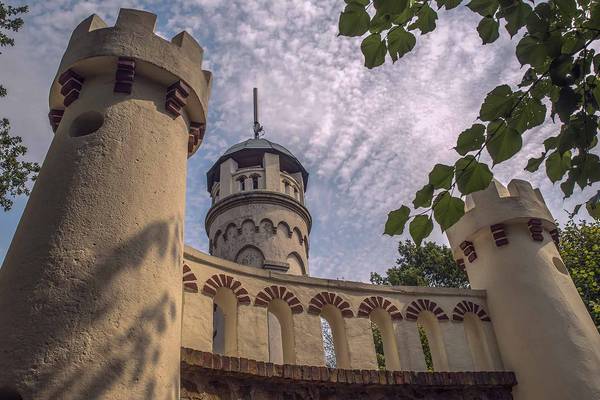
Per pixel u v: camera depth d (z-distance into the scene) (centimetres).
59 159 655
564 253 1980
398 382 888
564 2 329
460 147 356
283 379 808
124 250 580
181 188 720
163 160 698
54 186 623
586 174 352
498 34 372
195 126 824
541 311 1032
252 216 1791
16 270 547
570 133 332
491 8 356
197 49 856
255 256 1705
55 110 789
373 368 928
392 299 1049
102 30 762
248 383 788
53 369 471
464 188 355
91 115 709
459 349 1030
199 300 846
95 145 656
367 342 959
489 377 973
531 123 362
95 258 557
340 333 981
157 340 553
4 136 1475
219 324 1484
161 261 612
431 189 361
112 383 488
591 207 351
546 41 331
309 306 959
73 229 573
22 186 1483
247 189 1906
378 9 310
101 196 611
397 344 991
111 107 702
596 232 1953
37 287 523
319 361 897
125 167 650
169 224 653
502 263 1115
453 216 362
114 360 502
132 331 533
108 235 582
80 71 748
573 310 1041
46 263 542
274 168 1947
